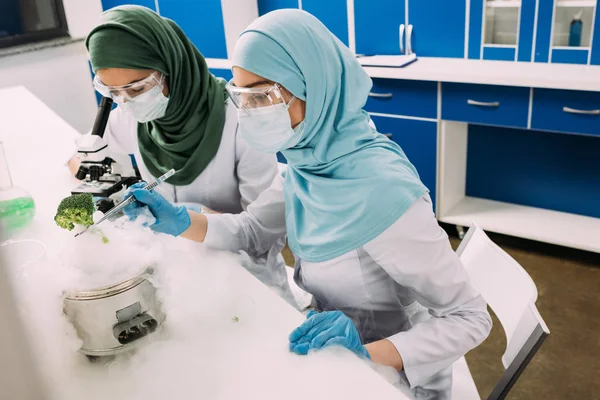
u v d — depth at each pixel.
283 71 1.07
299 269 1.45
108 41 1.36
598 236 2.82
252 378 0.87
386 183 1.11
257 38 1.07
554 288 2.63
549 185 3.11
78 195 0.95
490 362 2.22
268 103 1.09
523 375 2.15
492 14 2.90
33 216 1.41
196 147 1.59
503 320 1.35
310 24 1.12
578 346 2.26
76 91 4.34
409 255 1.12
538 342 1.16
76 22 4.19
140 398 0.85
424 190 1.14
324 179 1.19
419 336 1.11
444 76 2.76
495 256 1.42
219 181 1.63
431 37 3.11
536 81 2.51
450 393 1.29
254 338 0.96
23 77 4.04
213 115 1.56
